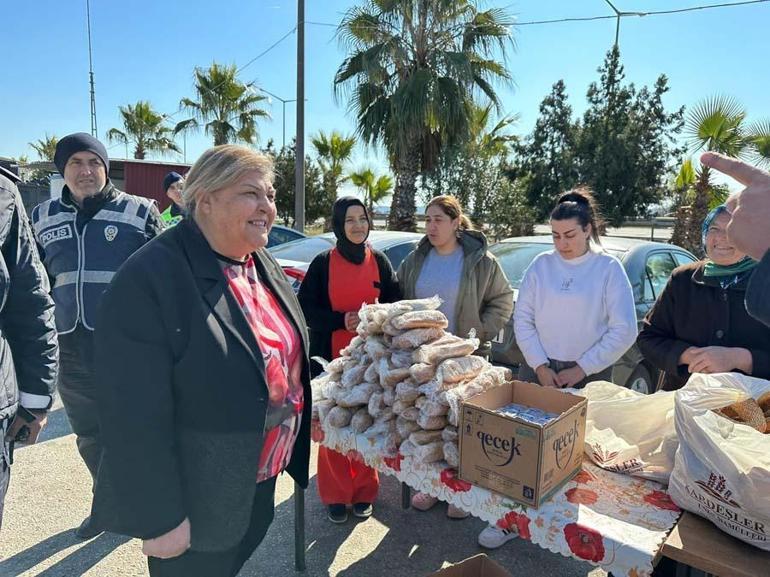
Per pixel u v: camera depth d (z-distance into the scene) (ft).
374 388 6.40
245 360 4.33
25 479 9.87
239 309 4.47
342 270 9.41
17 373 5.50
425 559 7.97
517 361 11.32
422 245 9.77
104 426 4.00
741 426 4.36
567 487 5.16
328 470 8.64
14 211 5.32
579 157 57.62
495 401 5.79
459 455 5.29
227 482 4.32
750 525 4.09
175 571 4.67
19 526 8.48
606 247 13.89
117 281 4.12
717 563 4.03
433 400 5.64
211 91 56.39
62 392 8.33
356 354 6.83
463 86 34.68
